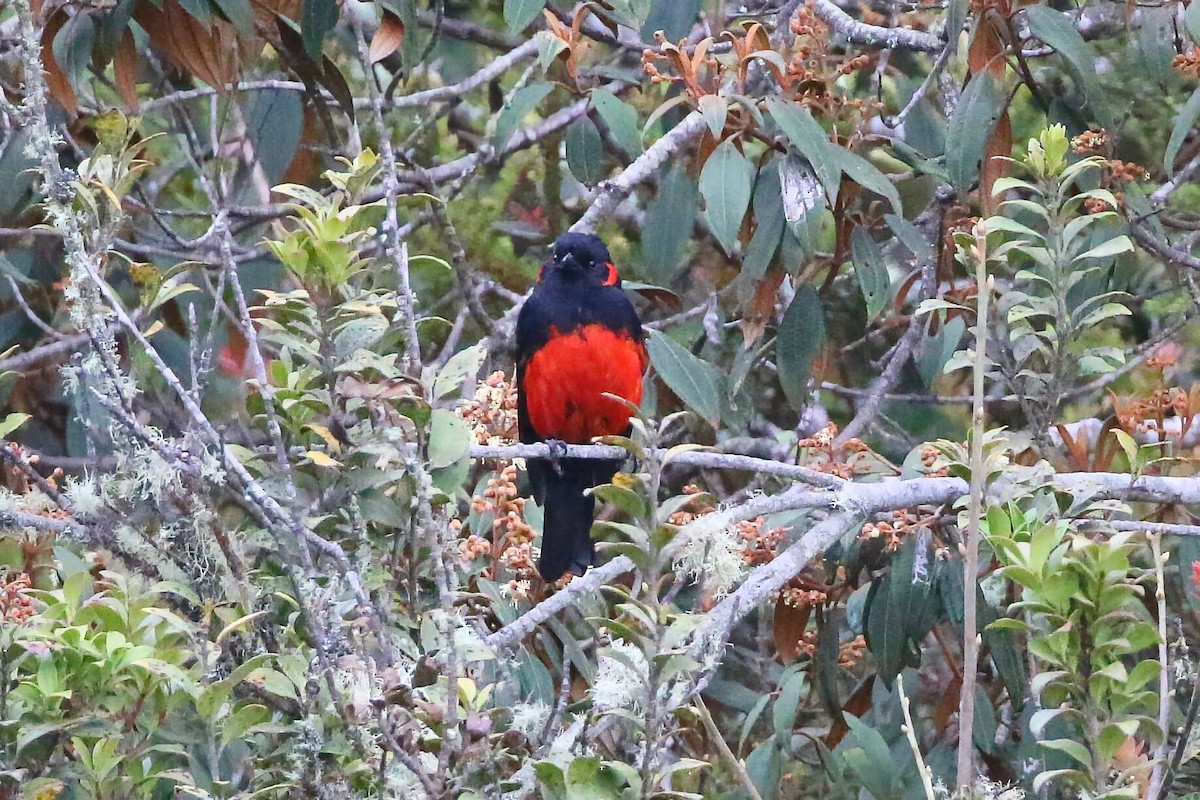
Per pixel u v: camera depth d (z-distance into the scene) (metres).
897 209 10.29
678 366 10.95
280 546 6.58
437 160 16.58
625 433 12.20
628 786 6.03
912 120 12.88
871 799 10.61
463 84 14.48
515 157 16.33
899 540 10.28
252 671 6.71
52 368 14.17
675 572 8.00
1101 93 10.88
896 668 10.40
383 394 6.74
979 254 6.36
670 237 11.78
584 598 9.64
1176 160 13.64
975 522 5.99
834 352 13.93
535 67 14.17
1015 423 14.53
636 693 6.11
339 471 7.29
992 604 9.51
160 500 6.88
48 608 6.91
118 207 7.43
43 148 6.85
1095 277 11.37
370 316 7.43
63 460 12.01
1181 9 13.08
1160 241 12.14
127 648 6.60
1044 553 6.42
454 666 6.01
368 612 6.53
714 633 6.75
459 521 9.19
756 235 10.86
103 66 11.19
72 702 6.71
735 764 7.01
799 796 11.68
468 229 15.34
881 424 15.01
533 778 6.45
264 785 6.64
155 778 6.63
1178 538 10.53
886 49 14.15
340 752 6.39
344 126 15.61
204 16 10.44
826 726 12.46
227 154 14.46
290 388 7.40
